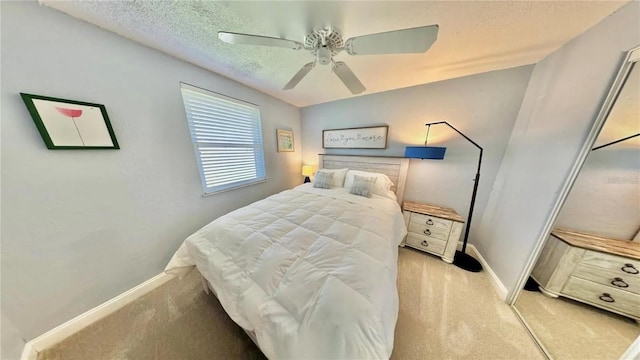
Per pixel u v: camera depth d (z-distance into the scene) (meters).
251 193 2.67
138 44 1.42
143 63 1.46
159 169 1.63
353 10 1.09
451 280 1.77
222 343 1.18
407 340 1.21
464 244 2.02
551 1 0.98
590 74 1.11
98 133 1.25
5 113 0.96
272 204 1.85
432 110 2.24
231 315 1.02
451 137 2.18
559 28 1.18
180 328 1.28
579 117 1.14
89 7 1.06
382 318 0.78
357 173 2.55
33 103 1.01
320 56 1.27
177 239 1.83
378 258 1.06
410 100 2.35
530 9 1.05
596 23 1.10
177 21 1.20
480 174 2.09
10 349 1.02
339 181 2.62
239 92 2.30
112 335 1.23
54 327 1.18
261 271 1.00
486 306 1.48
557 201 1.22
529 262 1.38
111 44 1.29
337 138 3.02
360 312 0.75
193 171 1.92
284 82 2.27
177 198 1.79
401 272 1.88
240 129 2.42
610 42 1.02
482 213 2.15
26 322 1.09
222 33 1.01
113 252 1.40
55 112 1.08
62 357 1.10
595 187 1.13
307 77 2.08
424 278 1.79
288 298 0.86
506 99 1.86
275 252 1.09
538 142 1.48
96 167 1.28
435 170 2.32
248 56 1.65
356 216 1.56
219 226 1.40
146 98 1.50
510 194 1.72
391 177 2.57
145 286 1.59
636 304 1.07
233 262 1.13
